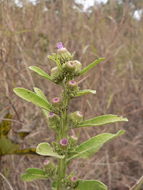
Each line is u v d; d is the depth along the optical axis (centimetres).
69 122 42
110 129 68
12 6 69
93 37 78
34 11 69
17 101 60
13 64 63
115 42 77
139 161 69
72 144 42
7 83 60
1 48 59
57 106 41
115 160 67
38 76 66
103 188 41
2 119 51
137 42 92
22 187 57
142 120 79
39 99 41
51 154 39
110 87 75
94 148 42
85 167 61
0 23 63
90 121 42
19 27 67
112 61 78
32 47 70
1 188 53
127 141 70
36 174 42
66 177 41
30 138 61
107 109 71
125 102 76
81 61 69
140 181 50
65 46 70
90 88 65
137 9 90
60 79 41
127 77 82
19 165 59
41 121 63
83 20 80
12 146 51
